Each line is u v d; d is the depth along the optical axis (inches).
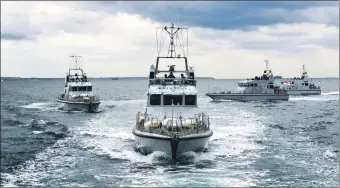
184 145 1005.2
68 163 1083.3
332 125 1804.9
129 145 1267.2
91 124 1875.0
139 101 3575.3
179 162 1036.5
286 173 943.7
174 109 1154.0
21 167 1058.7
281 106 2960.1
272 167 996.6
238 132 1540.4
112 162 1061.8
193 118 1108.5
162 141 992.9
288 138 1423.5
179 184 847.7
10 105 3422.7
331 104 3181.6
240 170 964.0
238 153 1149.1
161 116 1141.1
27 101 3996.1
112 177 921.5
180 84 1203.2
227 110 2556.6
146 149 1065.5
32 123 2032.5
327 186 848.3
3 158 1165.7
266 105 3048.7
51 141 1453.0
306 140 1384.1
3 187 884.0
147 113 1153.4
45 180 930.1
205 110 2544.3
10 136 1590.8
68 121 2065.7
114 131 1588.3
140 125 1113.4
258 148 1227.9
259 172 949.2
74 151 1237.7
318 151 1194.0
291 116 2218.3
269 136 1461.6
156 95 1166.3
